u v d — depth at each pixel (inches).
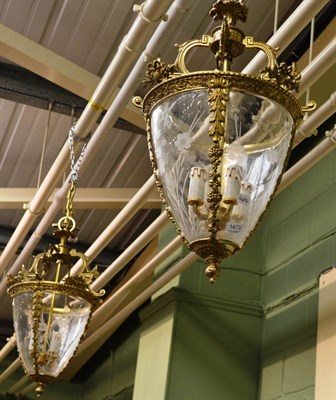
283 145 58.2
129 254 157.0
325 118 105.4
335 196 142.4
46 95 156.4
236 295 160.2
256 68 93.0
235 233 55.8
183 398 150.0
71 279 108.4
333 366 126.3
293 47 138.7
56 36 153.0
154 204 173.6
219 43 59.9
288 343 144.9
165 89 57.4
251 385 152.8
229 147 55.2
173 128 57.4
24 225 155.9
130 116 142.5
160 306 163.2
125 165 194.4
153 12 89.2
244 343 155.9
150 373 159.2
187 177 56.0
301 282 146.2
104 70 160.2
